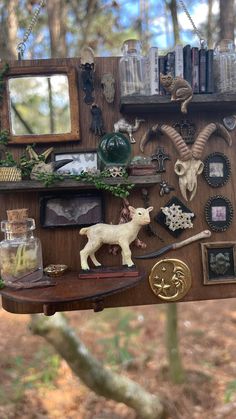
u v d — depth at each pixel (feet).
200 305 10.53
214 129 3.19
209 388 6.88
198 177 3.27
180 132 3.25
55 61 3.14
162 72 3.07
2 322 9.61
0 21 3.89
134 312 10.05
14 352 8.25
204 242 3.26
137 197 3.20
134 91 3.05
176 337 6.94
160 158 3.22
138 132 3.22
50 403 6.62
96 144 3.17
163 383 6.93
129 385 4.75
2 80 3.05
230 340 8.62
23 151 3.12
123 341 8.65
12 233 2.91
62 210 3.15
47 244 3.15
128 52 3.11
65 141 3.12
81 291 2.63
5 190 2.88
